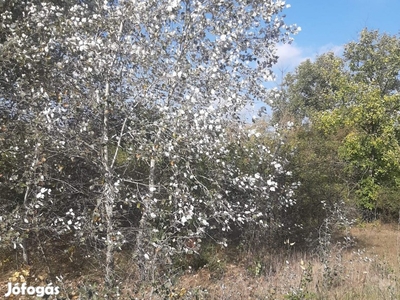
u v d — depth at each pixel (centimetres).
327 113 1563
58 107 506
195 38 556
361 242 1123
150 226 512
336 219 913
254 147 670
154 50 534
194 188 536
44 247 638
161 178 555
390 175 1538
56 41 546
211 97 528
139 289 425
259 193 635
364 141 1478
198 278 624
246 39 567
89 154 527
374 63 1741
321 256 712
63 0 655
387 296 551
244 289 557
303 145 988
